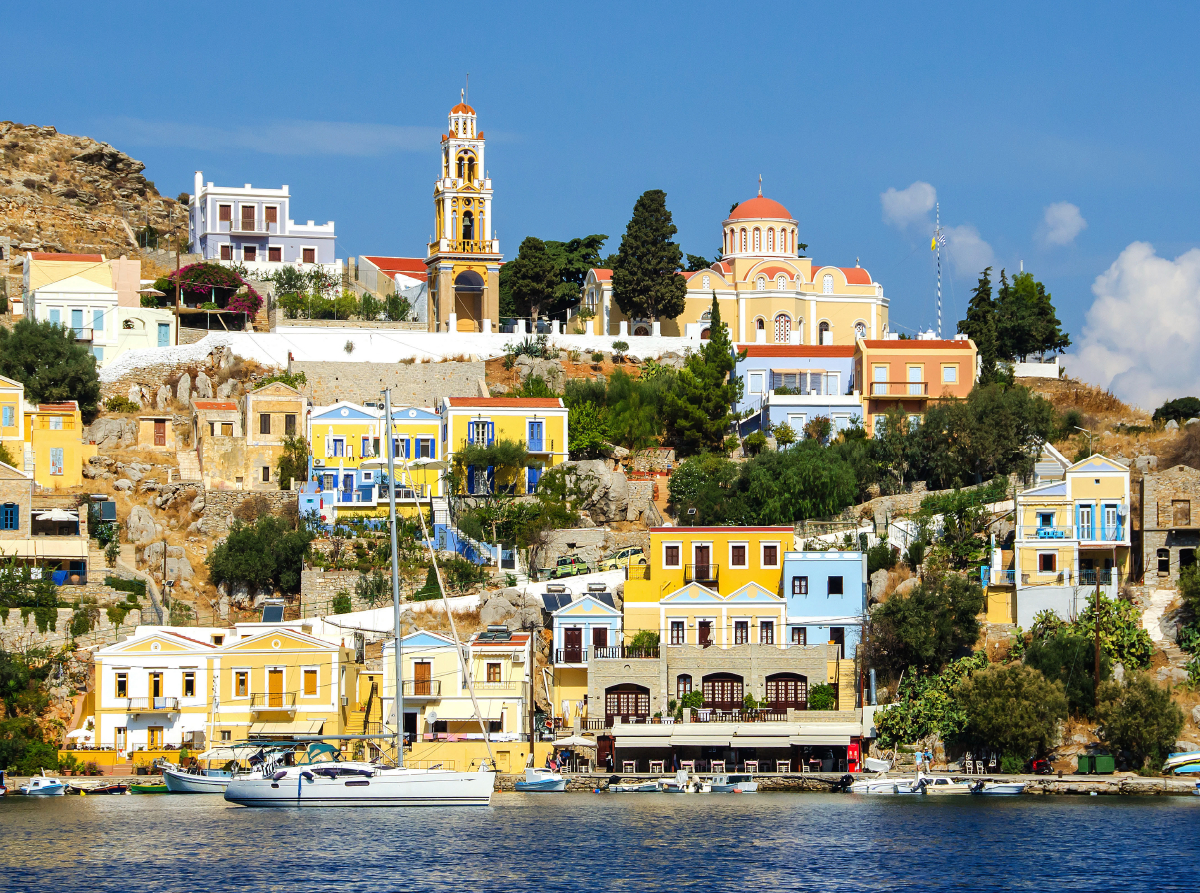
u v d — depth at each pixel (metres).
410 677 107.81
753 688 110.62
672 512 130.88
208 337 141.62
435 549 121.25
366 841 82.69
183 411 135.25
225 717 105.12
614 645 112.50
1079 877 74.31
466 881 73.50
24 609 107.69
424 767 102.00
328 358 143.88
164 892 71.00
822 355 147.75
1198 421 137.12
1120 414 149.62
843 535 122.25
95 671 104.31
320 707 105.25
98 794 99.38
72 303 142.62
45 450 125.25
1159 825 86.88
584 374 147.38
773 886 72.94
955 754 104.38
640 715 109.38
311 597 115.19
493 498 127.25
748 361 147.25
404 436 131.00
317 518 121.25
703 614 114.06
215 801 97.00
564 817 90.75
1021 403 132.12
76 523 117.88
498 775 103.50
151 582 115.25
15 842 81.56
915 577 114.81
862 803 96.25
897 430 133.00
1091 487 115.06
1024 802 95.94
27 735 103.12
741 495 128.00
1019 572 113.31
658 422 139.88
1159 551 113.06
